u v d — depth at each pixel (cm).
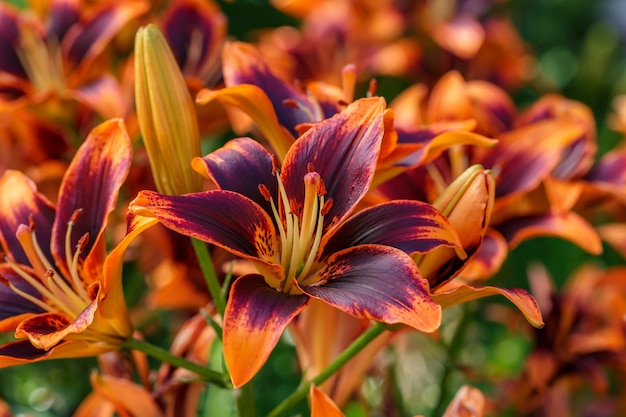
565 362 89
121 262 64
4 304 67
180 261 81
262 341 59
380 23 114
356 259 63
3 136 92
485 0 120
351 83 72
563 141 79
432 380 101
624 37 200
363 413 83
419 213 63
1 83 88
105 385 72
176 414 74
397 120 85
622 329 90
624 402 97
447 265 65
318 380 68
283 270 62
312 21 114
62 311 67
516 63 117
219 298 68
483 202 64
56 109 87
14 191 70
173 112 67
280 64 100
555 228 77
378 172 69
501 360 107
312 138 64
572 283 104
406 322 59
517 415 90
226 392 91
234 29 134
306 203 63
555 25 200
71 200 67
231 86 71
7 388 100
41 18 95
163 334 102
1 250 73
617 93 157
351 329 73
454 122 75
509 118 89
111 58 91
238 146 65
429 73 113
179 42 92
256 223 63
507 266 95
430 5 117
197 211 61
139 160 88
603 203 87
